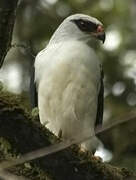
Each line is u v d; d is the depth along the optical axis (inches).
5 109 290.4
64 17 678.5
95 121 495.5
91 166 313.7
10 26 328.2
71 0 681.6
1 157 299.9
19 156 299.1
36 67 475.5
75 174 309.6
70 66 460.1
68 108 461.7
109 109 613.0
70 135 472.1
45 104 465.4
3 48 330.6
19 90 617.6
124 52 649.6
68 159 306.8
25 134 296.0
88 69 464.4
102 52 641.6
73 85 459.8
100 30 513.3
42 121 469.1
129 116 237.8
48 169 308.7
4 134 295.7
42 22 674.2
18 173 313.3
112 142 596.7
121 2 679.1
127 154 591.5
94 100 472.4
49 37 665.6
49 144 298.8
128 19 676.1
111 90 629.0
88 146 460.1
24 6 682.8
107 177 317.7
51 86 459.8
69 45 477.4
